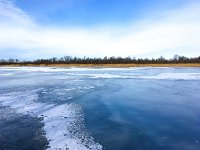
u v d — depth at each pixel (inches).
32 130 342.0
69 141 300.0
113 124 373.4
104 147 283.3
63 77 1181.7
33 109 466.6
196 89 734.5
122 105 507.5
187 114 435.2
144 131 342.6
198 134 331.9
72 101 547.2
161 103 528.1
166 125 371.6
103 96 613.0
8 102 532.1
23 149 277.3
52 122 380.8
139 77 1157.7
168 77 1141.1
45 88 761.0
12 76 1262.3
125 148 282.0
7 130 343.6
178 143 299.3
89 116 418.9
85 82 940.6
